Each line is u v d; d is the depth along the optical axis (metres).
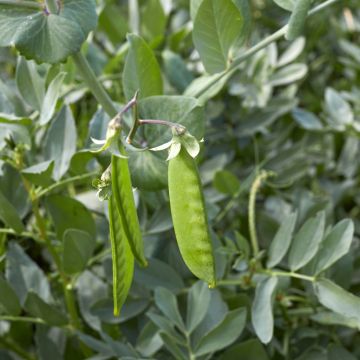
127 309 0.61
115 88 0.74
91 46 0.73
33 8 0.51
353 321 0.59
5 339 0.65
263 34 0.94
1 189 0.62
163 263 0.62
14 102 0.61
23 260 0.62
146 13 0.75
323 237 0.61
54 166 0.60
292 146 0.76
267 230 0.69
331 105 0.80
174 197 0.45
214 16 0.53
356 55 0.83
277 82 0.79
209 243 0.45
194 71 0.80
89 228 0.61
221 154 0.75
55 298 0.67
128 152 0.53
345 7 1.00
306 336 0.62
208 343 0.56
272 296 0.56
